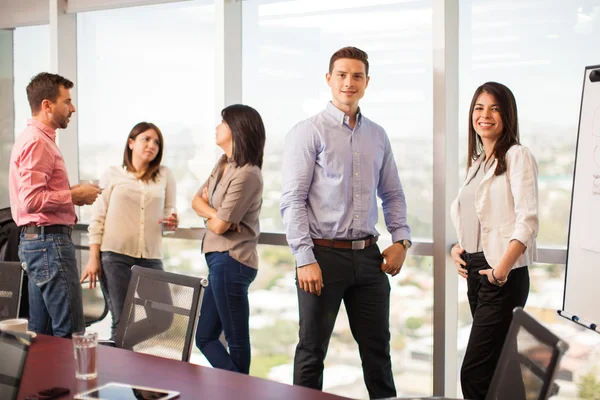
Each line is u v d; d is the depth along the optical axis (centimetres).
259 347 441
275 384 215
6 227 429
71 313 386
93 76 496
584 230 296
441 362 381
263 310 438
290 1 425
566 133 355
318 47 418
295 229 337
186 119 463
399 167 398
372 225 349
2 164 546
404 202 365
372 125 357
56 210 380
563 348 166
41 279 384
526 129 363
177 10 462
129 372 227
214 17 449
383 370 350
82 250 501
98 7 481
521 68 364
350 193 343
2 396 190
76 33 501
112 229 421
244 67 442
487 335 315
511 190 309
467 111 380
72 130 502
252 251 373
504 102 312
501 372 194
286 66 429
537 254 353
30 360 241
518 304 312
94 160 502
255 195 366
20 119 538
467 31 377
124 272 421
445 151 373
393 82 397
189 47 459
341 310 417
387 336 352
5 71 538
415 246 390
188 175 463
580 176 301
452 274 382
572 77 352
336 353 419
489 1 370
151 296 283
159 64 471
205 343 384
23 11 518
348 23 409
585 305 293
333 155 341
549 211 360
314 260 337
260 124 370
